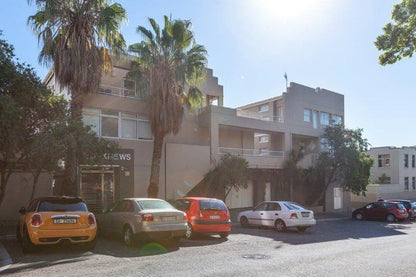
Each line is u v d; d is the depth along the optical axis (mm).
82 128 13164
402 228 18594
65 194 15375
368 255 9641
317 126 32562
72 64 15969
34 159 12375
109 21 16562
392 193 43312
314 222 16062
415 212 24000
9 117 10750
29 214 9734
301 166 29594
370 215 24094
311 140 32969
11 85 12344
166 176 21797
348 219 24891
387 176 47719
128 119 21250
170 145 22219
